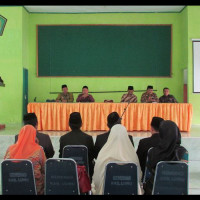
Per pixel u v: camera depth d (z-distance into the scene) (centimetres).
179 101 1018
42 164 304
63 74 1020
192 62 952
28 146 302
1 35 944
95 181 302
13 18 941
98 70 1021
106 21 1020
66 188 282
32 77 1021
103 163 296
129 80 1020
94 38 1020
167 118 745
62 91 953
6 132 730
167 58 1017
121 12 1016
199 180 500
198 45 949
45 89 1020
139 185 301
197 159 654
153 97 867
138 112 748
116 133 303
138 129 749
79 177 289
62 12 1016
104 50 1021
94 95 1020
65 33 1019
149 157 290
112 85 1023
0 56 948
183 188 274
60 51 1018
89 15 1018
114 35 1020
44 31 1018
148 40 1020
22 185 282
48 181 282
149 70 1019
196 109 959
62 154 351
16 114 952
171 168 271
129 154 299
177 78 1019
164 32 1018
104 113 749
